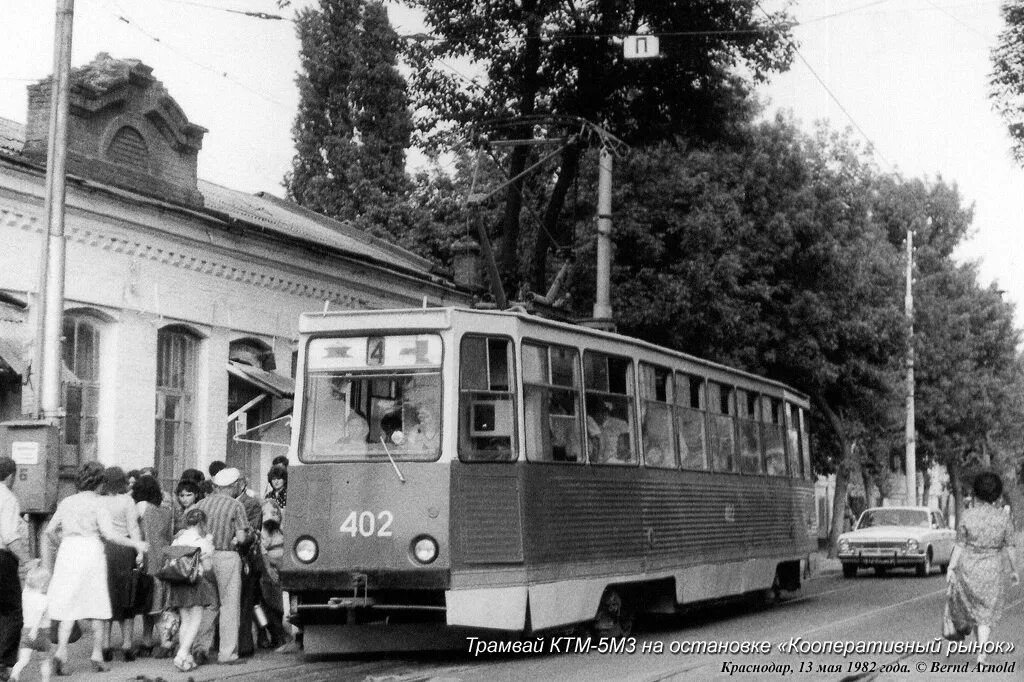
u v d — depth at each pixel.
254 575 14.52
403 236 47.41
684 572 17.31
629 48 23.47
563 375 14.81
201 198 21.84
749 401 20.89
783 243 30.11
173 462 20.84
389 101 53.09
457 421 13.46
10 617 12.00
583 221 29.97
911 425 42.84
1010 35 21.80
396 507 13.34
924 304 49.44
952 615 13.68
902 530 31.70
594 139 25.34
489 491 13.51
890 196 52.38
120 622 13.49
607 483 15.42
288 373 23.56
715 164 29.03
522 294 23.47
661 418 17.22
